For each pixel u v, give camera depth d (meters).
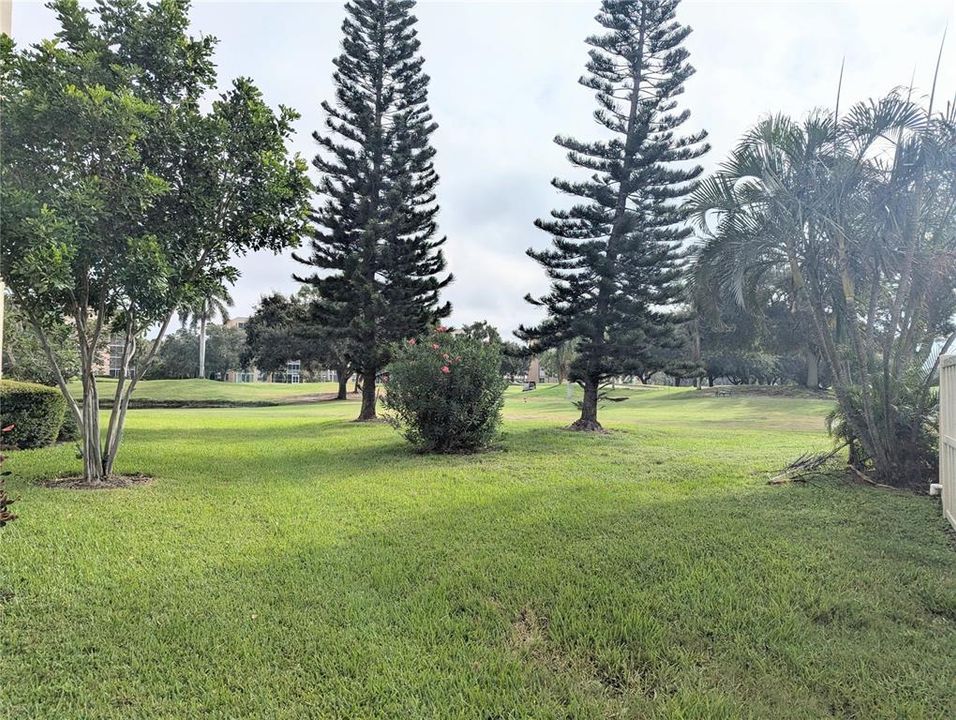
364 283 15.62
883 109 6.54
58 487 6.22
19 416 8.94
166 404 30.36
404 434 9.98
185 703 2.34
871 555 3.98
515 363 16.12
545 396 33.97
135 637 2.84
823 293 7.55
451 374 9.20
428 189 16.67
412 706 2.31
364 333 15.87
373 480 6.87
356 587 3.47
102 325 6.56
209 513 5.19
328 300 16.78
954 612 3.11
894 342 6.75
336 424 15.12
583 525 4.73
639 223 13.35
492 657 2.67
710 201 7.52
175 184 6.44
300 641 2.81
